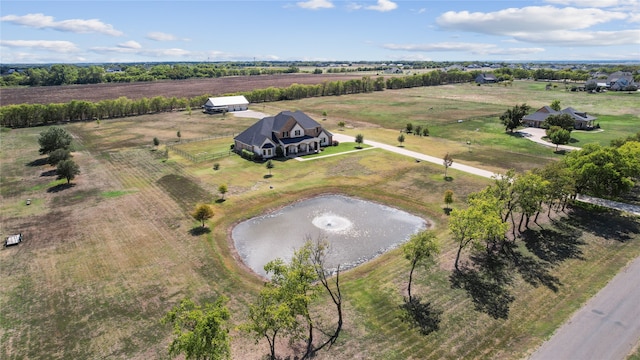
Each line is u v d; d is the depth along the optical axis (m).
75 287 34.47
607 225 45.47
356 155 76.06
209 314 22.23
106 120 119.12
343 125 104.81
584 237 42.72
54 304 32.16
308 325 29.58
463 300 32.34
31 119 110.06
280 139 77.00
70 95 179.62
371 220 48.94
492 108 137.12
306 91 172.12
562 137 78.75
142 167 69.75
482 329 28.86
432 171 65.62
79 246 41.66
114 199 54.75
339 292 31.64
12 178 63.91
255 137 76.56
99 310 31.36
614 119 112.81
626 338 27.30
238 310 31.27
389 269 37.41
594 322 29.05
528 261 38.12
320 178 63.06
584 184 48.94
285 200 54.75
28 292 33.78
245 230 46.34
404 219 49.19
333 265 38.69
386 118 120.31
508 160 72.12
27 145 86.50
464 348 27.00
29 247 41.44
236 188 58.72
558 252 39.72
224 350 23.25
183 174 65.50
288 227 47.03
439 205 52.12
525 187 40.00
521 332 28.39
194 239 43.22
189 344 21.16
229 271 37.16
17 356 26.56
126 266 37.81
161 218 48.56
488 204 36.31
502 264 37.69
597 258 38.41
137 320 30.12
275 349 27.16
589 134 93.62
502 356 26.11
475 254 39.56
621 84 188.12
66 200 54.47
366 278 35.97
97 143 88.75
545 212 49.16
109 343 27.73
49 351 27.05
